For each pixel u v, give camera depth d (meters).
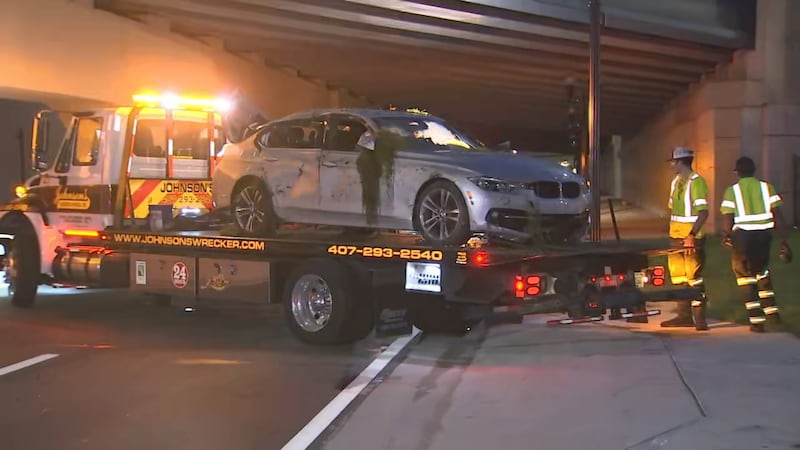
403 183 8.58
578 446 5.56
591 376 7.40
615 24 19.27
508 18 19.08
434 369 7.91
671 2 20.47
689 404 6.39
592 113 10.84
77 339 9.38
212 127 11.55
